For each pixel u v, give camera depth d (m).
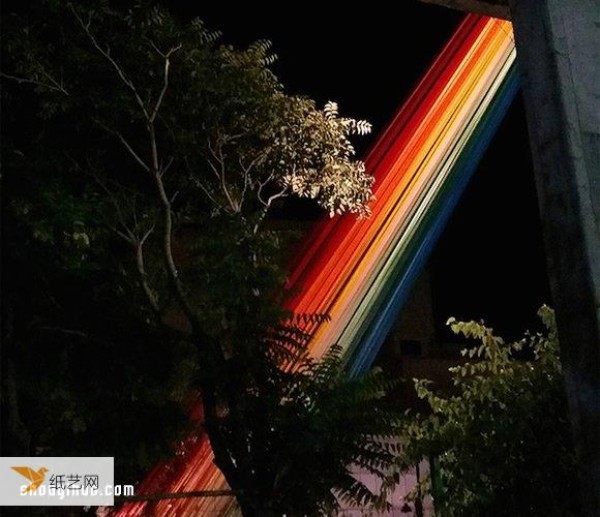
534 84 4.31
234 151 9.30
